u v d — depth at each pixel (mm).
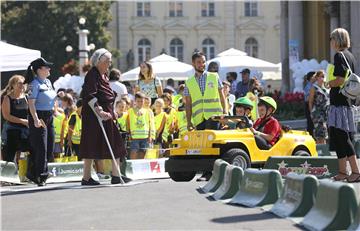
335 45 14023
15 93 17812
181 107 23234
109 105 15516
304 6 49312
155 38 94938
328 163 15594
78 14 78812
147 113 21531
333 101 14023
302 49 48688
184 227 10258
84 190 14656
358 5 34688
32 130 15883
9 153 17953
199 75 17250
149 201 12852
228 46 95375
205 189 14250
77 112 22266
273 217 10812
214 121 17109
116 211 11812
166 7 95250
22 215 11750
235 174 12891
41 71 15938
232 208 11844
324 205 9789
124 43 94250
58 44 78562
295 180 10883
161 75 41219
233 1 95562
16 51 22375
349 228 9289
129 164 19625
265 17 95438
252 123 17469
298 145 17234
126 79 41250
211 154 16188
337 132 14008
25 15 78500
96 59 15422
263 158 16609
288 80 49719
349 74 13852
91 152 15375
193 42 95500
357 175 14031
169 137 23266
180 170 16500
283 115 36688
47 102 15945
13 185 18031
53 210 12133
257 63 41344
